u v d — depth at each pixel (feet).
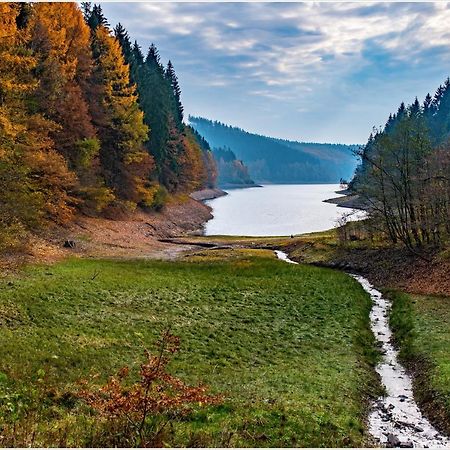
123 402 34.32
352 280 129.70
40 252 130.62
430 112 554.46
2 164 116.57
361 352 75.25
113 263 132.26
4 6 120.16
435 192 133.08
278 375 61.52
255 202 520.83
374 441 46.62
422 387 60.49
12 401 45.83
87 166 192.44
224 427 43.88
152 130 287.28
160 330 76.69
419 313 93.30
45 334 67.05
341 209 430.20
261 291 109.91
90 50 205.67
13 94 127.54
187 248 196.65
